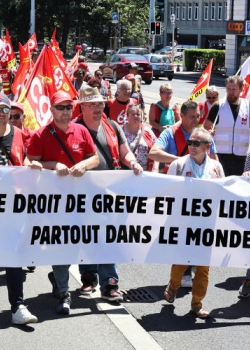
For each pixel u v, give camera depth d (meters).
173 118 10.27
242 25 49.09
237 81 8.63
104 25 68.00
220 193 6.46
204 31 73.38
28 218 6.20
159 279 7.56
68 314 6.39
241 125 8.77
